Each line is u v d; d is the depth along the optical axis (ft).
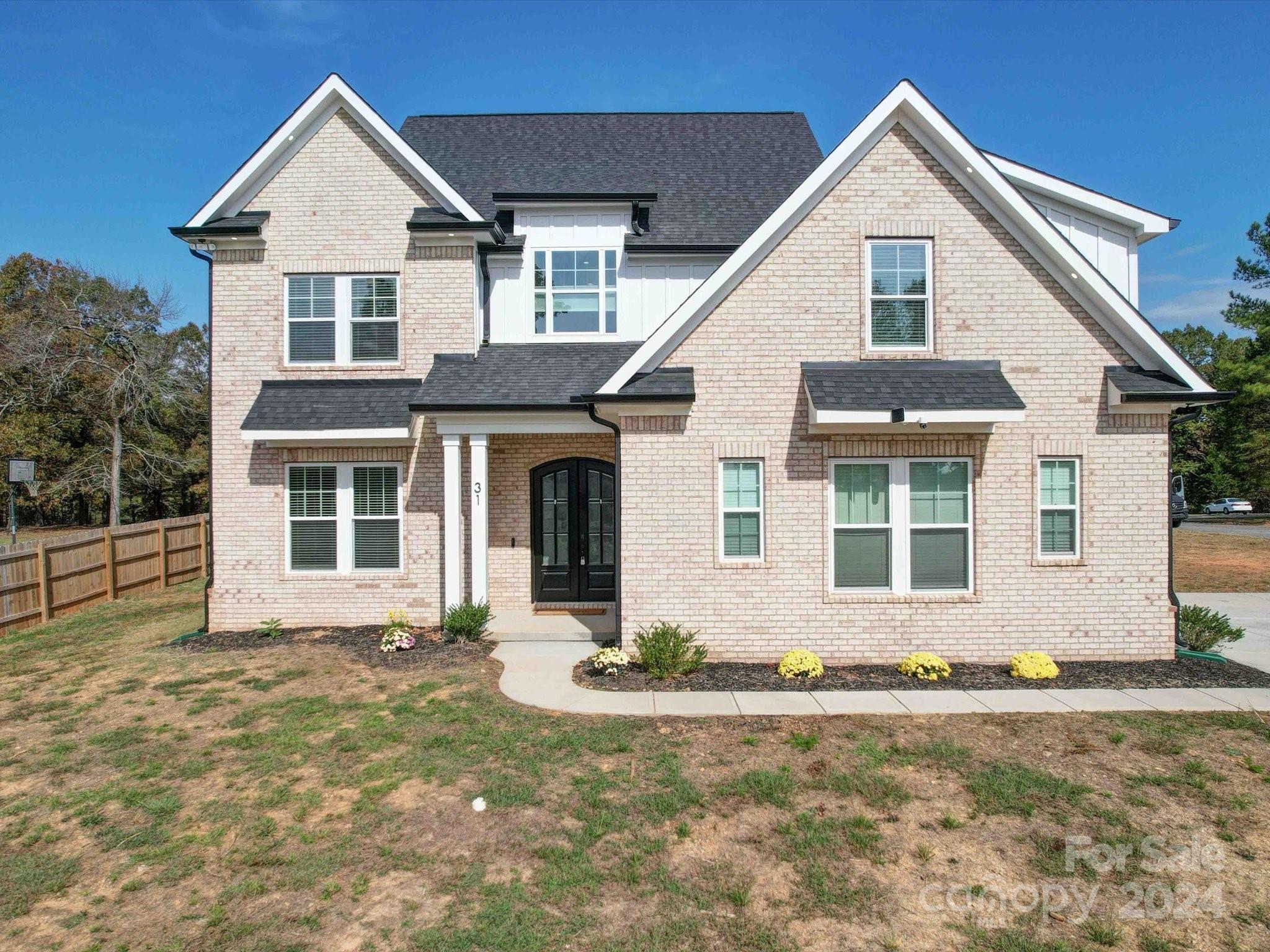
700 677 30.48
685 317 32.37
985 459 32.27
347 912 15.56
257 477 40.19
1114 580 32.27
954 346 32.71
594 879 16.43
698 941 14.44
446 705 27.37
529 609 42.22
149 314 112.16
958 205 32.83
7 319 113.60
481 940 14.55
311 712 26.94
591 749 23.16
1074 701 27.09
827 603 32.40
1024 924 14.90
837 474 32.81
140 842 18.45
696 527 32.68
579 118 56.39
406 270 40.68
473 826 18.81
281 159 40.81
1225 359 164.76
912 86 31.83
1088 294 32.32
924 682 29.63
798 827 18.38
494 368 39.75
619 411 32.71
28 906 16.03
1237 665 31.68
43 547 45.70
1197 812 18.97
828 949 14.19
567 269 44.16
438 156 51.03
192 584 60.34
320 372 40.57
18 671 33.83
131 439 116.37
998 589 32.27
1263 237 129.08
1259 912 15.16
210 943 14.69
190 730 25.53
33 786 21.56
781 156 52.39
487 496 40.40
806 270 32.86
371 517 40.42
